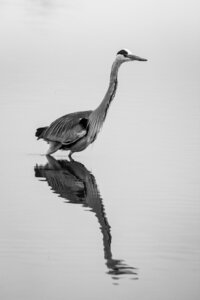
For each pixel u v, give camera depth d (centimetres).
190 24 4038
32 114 2141
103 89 2530
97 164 1709
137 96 2444
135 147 1845
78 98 2367
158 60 3139
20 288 1005
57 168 1673
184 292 996
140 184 1524
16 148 1850
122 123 2081
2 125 2028
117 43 3412
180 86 2628
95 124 1823
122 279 1038
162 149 1825
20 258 1107
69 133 1800
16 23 3778
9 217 1291
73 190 1479
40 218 1286
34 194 1446
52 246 1148
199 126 2047
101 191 1474
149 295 988
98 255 1118
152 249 1145
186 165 1678
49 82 2619
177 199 1414
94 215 1310
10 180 1555
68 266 1078
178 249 1146
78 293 993
